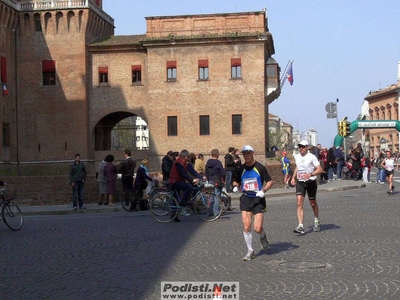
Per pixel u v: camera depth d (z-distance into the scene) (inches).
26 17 2508.6
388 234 622.5
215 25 2431.1
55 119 2486.5
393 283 388.2
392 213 837.2
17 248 600.4
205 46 2416.3
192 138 2410.2
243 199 504.1
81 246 597.3
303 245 560.7
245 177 502.9
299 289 377.1
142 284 407.5
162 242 609.0
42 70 2501.2
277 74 2484.0
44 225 824.9
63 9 2481.5
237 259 494.0
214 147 2399.1
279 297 357.7
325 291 370.0
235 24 2426.2
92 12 2536.9
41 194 1210.6
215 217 815.1
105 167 1137.4
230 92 2402.8
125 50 2497.5
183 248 562.6
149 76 2437.3
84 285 409.7
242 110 2394.2
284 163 1477.6
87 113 2490.2
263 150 2380.7
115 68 2502.5
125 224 798.5
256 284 395.5
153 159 2421.3
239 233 662.5
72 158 2469.2
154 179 1052.5
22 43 2516.0
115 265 483.2
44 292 392.5
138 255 529.3
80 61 2484.0
